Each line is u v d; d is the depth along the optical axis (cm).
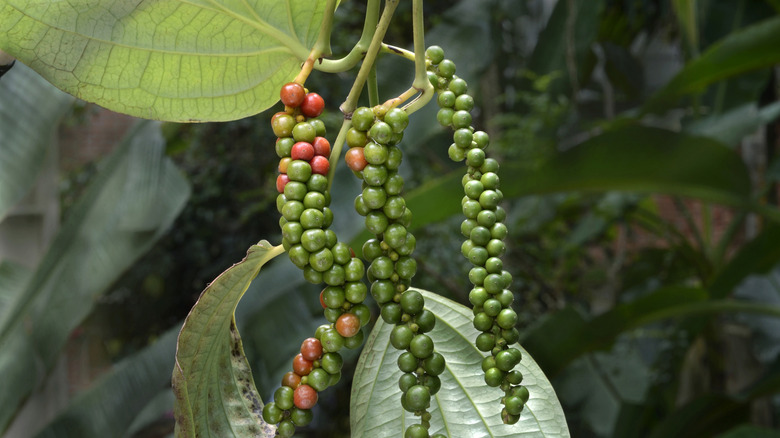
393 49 40
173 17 42
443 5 256
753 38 129
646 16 259
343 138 39
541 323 152
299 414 39
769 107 161
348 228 129
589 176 131
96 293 133
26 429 208
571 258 219
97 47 42
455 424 42
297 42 43
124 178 148
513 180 131
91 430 136
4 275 149
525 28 281
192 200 274
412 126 143
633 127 123
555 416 42
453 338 43
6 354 131
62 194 268
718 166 130
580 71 199
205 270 288
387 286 38
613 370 209
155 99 44
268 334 147
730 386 236
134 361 146
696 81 145
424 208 122
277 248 39
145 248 139
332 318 38
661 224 223
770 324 216
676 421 175
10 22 42
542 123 194
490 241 38
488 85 235
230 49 43
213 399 40
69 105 124
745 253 162
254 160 270
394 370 43
